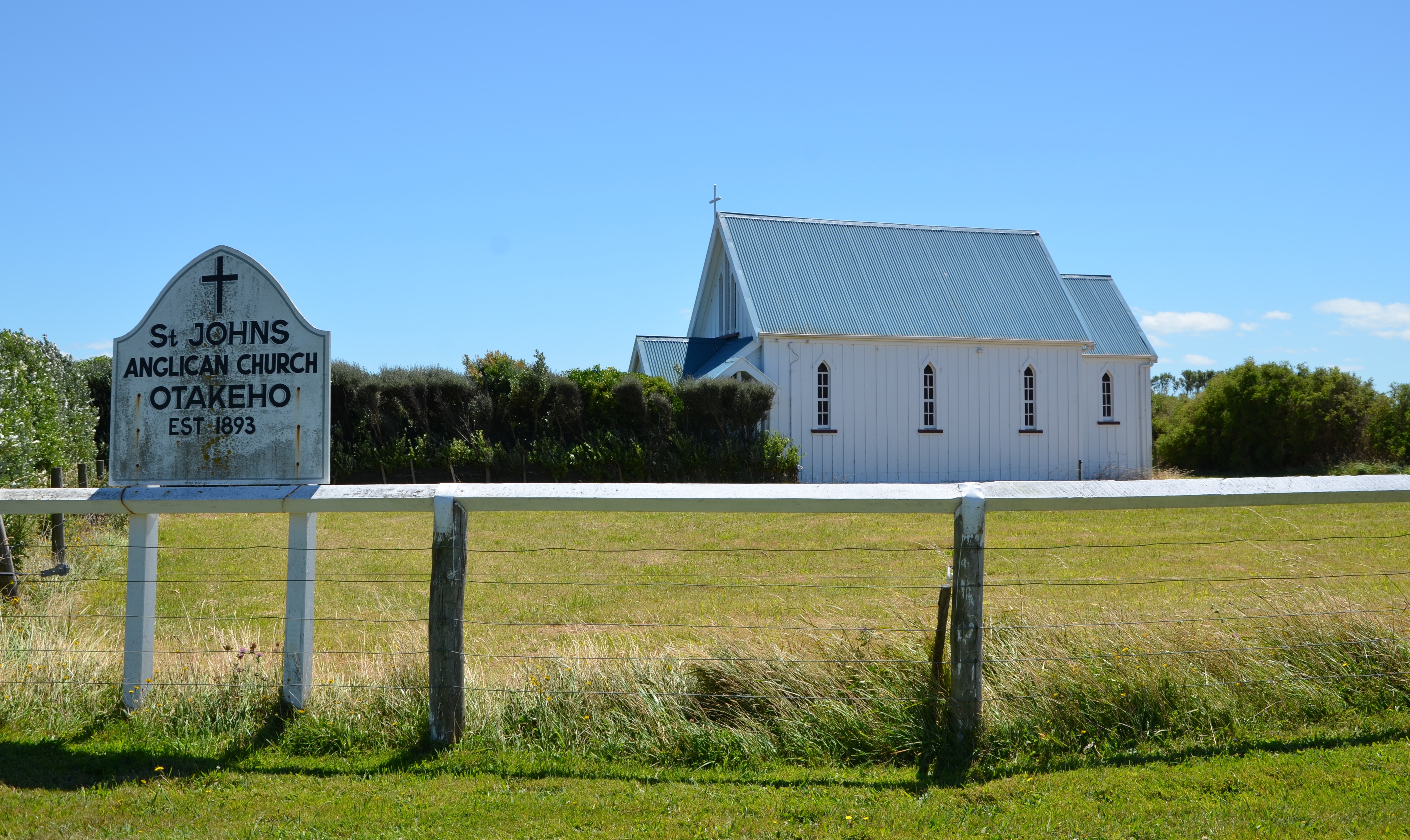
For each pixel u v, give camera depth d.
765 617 9.88
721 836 4.54
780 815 4.77
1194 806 4.78
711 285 42.00
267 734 5.82
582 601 11.19
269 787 5.12
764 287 36.81
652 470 30.20
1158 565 13.55
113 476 6.29
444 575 5.59
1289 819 4.61
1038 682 5.88
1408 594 9.73
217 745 5.71
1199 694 5.94
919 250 40.41
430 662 5.64
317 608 10.62
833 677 5.99
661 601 11.11
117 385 6.32
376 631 9.21
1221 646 6.42
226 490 5.88
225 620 9.75
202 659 6.84
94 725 6.00
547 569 13.88
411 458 28.81
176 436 6.26
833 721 5.67
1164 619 6.94
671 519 20.36
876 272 38.88
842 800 4.93
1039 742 5.54
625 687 6.02
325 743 5.68
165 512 5.96
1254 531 17.81
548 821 4.71
